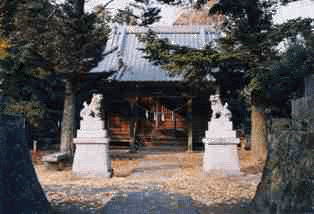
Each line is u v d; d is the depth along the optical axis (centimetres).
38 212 573
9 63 1345
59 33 1204
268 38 1143
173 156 1722
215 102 1199
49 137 2075
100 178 1112
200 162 1506
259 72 1126
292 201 519
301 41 1088
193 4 1336
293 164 545
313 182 498
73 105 1383
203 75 1310
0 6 1166
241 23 1234
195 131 2098
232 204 725
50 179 1086
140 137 2122
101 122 1168
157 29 2244
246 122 2081
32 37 1208
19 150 577
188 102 1944
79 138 1152
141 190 888
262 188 617
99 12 1294
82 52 1245
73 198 788
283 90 1127
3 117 561
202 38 2097
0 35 1269
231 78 1349
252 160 1316
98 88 1795
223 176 1120
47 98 1855
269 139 646
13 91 1498
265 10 1249
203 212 668
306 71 936
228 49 1238
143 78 1853
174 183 991
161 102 2153
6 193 517
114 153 1844
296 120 590
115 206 714
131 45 2175
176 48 1259
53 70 1323
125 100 1986
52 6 1205
